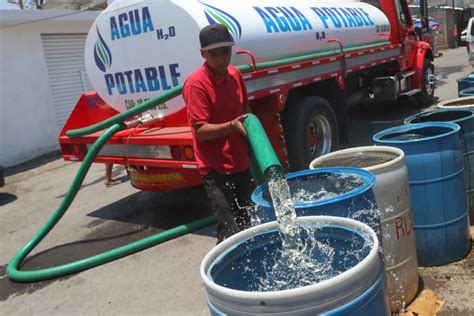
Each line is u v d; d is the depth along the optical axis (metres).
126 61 5.38
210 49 3.09
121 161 5.23
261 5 5.64
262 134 2.64
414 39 9.94
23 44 11.30
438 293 3.32
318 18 6.54
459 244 3.67
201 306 3.67
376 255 1.68
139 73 5.32
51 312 4.00
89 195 7.47
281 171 2.43
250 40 5.12
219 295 1.62
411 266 3.13
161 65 5.07
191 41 4.76
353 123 9.82
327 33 6.59
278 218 2.19
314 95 6.34
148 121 5.19
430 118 4.34
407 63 9.63
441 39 29.84
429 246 3.61
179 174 5.11
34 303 4.21
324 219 2.05
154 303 3.84
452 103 4.80
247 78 4.79
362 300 1.57
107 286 4.28
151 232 5.45
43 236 5.35
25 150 11.41
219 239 3.69
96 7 15.37
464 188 3.70
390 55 8.66
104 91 5.79
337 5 7.47
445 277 3.51
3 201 8.18
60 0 15.86
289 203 2.33
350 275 1.54
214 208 3.58
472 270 3.55
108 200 7.00
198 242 4.88
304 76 5.81
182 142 4.59
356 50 7.25
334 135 6.37
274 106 5.31
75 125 6.08
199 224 5.15
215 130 3.07
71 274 4.66
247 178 3.62
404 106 11.01
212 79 3.27
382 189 2.87
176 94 4.60
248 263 2.07
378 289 1.65
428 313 3.08
